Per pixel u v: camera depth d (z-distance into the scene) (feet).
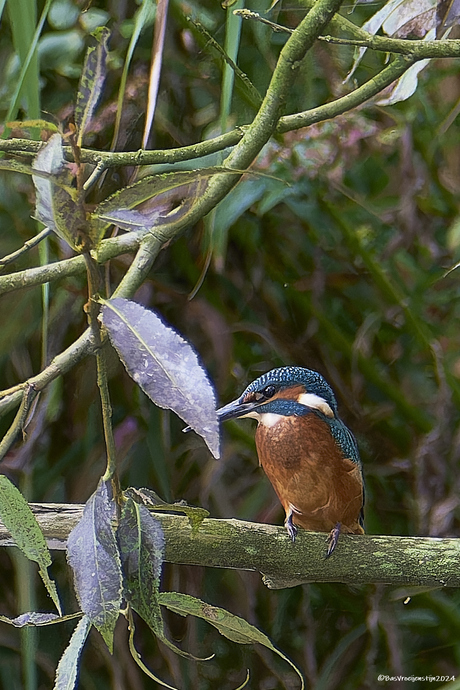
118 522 6.97
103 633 6.38
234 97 17.63
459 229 19.83
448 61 19.51
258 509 20.22
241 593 20.29
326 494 14.47
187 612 7.84
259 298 21.02
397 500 22.74
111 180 16.80
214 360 20.21
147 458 19.38
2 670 19.67
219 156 15.12
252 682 21.57
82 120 5.90
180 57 17.54
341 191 18.66
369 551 11.88
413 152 20.35
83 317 18.44
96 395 18.93
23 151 10.86
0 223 17.39
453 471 20.42
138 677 19.13
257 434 15.01
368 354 22.47
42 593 19.35
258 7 16.42
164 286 19.69
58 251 17.72
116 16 16.89
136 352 5.69
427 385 22.80
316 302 20.94
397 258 22.03
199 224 19.35
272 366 21.57
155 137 18.06
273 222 20.66
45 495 18.89
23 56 10.86
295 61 10.57
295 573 11.85
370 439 22.31
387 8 13.24
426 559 11.78
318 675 21.27
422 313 22.11
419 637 23.65
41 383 8.89
